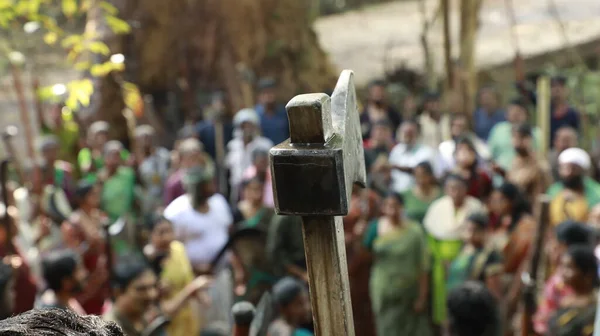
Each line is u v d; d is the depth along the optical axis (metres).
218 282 5.26
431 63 11.66
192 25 10.99
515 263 5.35
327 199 0.96
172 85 10.95
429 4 17.59
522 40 14.29
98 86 9.28
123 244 5.40
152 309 4.25
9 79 10.95
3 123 10.15
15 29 7.77
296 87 11.46
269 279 5.44
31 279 4.59
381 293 5.67
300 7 11.61
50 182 6.50
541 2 16.77
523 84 10.24
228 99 10.98
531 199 6.97
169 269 4.86
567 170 5.93
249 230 5.46
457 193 5.99
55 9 12.19
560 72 12.43
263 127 9.84
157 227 4.93
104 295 4.68
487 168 7.43
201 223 5.96
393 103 11.60
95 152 8.02
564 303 3.95
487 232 5.35
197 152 7.21
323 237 0.99
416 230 5.66
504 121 9.71
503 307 5.10
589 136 10.37
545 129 7.39
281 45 11.42
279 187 0.96
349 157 1.01
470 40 10.48
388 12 17.36
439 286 5.76
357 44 15.15
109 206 6.83
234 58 11.11
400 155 8.01
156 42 10.80
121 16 10.55
